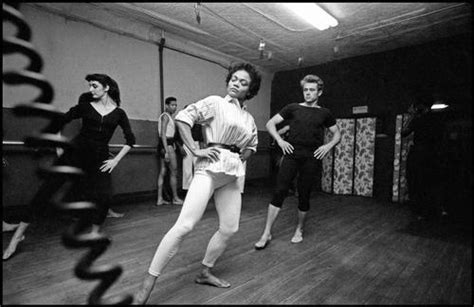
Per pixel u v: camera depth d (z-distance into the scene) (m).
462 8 3.36
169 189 4.80
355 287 1.88
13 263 2.07
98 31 4.13
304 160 2.64
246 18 3.81
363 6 3.33
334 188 5.83
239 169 1.74
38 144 1.36
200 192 1.62
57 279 1.85
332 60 6.01
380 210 4.29
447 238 2.94
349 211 4.19
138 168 4.69
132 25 4.31
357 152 5.62
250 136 1.81
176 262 2.20
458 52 4.53
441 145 4.10
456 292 1.83
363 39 4.65
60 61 3.78
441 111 4.59
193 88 5.41
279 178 2.62
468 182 4.25
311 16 3.48
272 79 7.16
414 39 4.69
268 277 1.99
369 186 5.45
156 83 4.88
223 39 4.81
